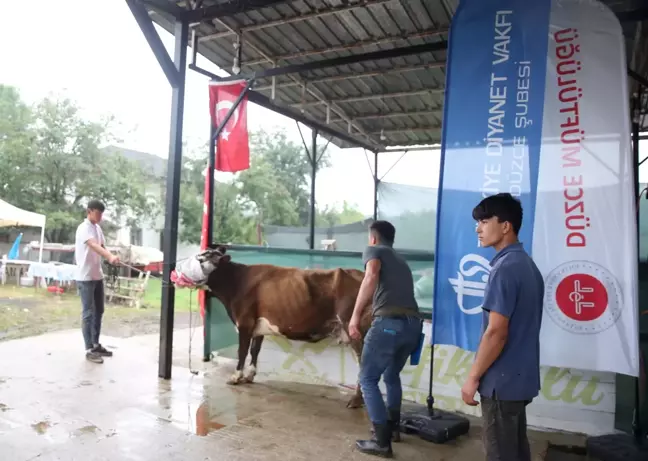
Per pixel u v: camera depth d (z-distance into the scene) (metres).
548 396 4.08
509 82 3.57
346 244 11.48
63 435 3.47
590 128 3.44
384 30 5.57
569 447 3.75
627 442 3.53
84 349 6.00
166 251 4.97
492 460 2.27
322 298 4.61
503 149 3.56
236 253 5.77
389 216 11.16
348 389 4.91
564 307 3.44
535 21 3.53
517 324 2.27
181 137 5.02
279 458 3.25
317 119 8.95
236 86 5.77
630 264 3.29
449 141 3.71
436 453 3.47
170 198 4.97
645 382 3.71
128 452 3.24
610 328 3.33
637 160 6.14
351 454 3.36
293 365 5.23
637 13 3.83
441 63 6.28
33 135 19.00
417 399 4.58
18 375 4.81
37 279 13.53
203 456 3.23
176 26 4.96
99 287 5.61
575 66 3.48
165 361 4.95
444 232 3.71
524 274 2.29
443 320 3.71
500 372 2.26
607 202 3.37
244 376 4.98
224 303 5.09
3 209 13.84
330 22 5.42
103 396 4.32
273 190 21.38
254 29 5.59
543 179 3.54
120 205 20.38
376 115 8.58
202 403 4.28
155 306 11.55
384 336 3.34
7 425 3.59
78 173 19.48
